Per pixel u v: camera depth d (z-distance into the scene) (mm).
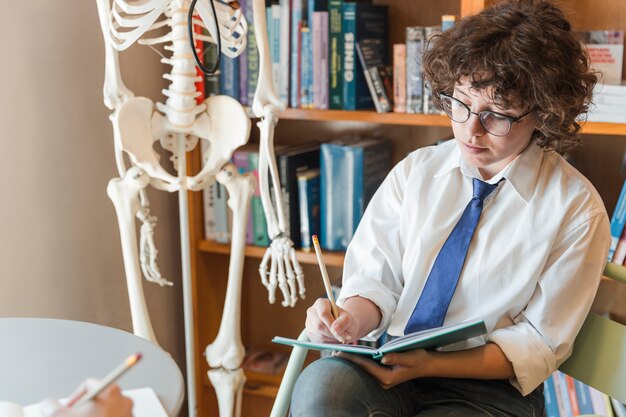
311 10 1979
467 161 1335
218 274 2379
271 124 1768
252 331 2498
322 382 1189
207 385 2350
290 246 1833
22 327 1213
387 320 1422
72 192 1930
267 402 2346
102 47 1984
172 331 2314
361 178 2043
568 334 1305
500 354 1284
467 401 1309
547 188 1364
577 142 1383
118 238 2094
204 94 2096
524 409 1307
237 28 1772
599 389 1340
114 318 2105
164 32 2170
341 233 2105
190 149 1848
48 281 1882
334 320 1291
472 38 1265
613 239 1827
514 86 1236
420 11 2119
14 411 935
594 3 1987
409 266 1438
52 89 1847
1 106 1717
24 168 1788
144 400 993
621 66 1880
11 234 1771
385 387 1226
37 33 1793
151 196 2172
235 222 1839
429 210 1434
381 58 2061
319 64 1990
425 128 2203
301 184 2096
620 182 2061
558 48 1276
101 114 2000
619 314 2125
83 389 768
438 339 1166
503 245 1355
